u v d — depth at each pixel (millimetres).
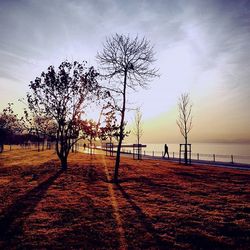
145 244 6809
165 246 6715
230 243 6941
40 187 14211
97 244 6766
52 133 24156
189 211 9914
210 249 6590
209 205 10836
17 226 7930
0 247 6453
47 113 22844
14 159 32562
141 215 9273
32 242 6777
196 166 27109
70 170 21781
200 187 14883
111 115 18703
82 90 22672
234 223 8523
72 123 22562
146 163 29641
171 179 17719
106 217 9000
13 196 11938
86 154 46344
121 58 18719
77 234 7402
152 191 13617
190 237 7328
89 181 16625
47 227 7914
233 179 17984
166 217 9094
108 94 18703
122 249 6488
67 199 11469
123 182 16500
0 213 9242
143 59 18859
